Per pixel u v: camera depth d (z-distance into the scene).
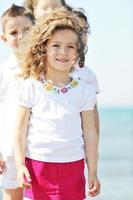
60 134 2.92
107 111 38.56
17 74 3.16
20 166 2.90
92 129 2.98
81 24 3.25
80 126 2.97
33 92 2.94
